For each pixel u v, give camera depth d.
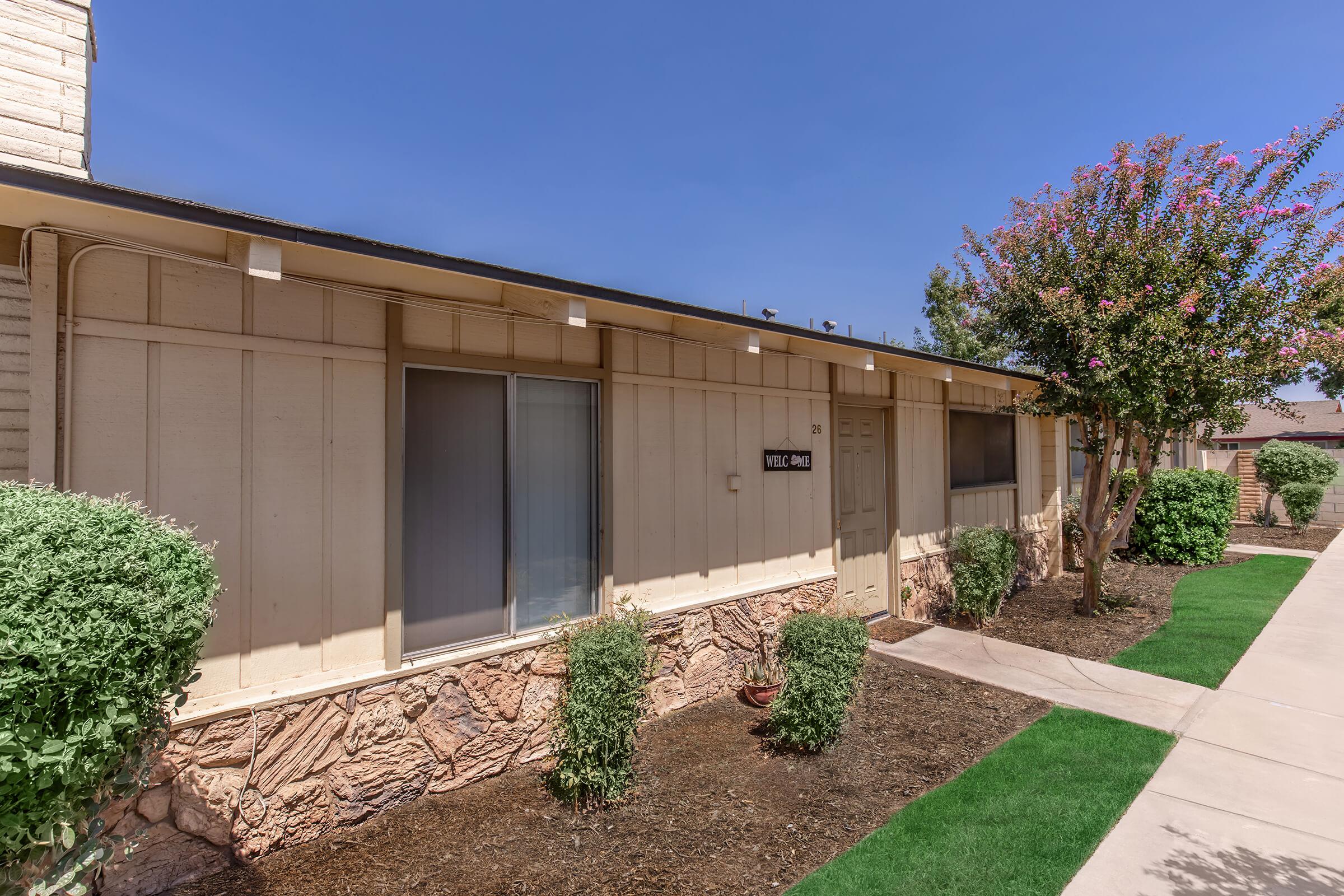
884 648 6.24
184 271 2.97
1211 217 6.11
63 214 2.55
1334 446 24.55
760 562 5.76
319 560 3.32
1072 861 3.04
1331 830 3.31
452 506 3.86
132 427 2.84
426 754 3.63
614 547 4.62
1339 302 6.16
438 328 3.76
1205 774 3.89
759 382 5.78
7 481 2.54
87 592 1.87
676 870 2.99
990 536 7.40
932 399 7.95
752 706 5.13
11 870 1.84
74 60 3.52
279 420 3.21
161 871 2.83
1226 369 5.99
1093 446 7.39
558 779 3.72
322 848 3.16
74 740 1.79
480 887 2.86
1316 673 5.59
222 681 3.03
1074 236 6.65
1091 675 5.58
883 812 3.51
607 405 4.58
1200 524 10.56
